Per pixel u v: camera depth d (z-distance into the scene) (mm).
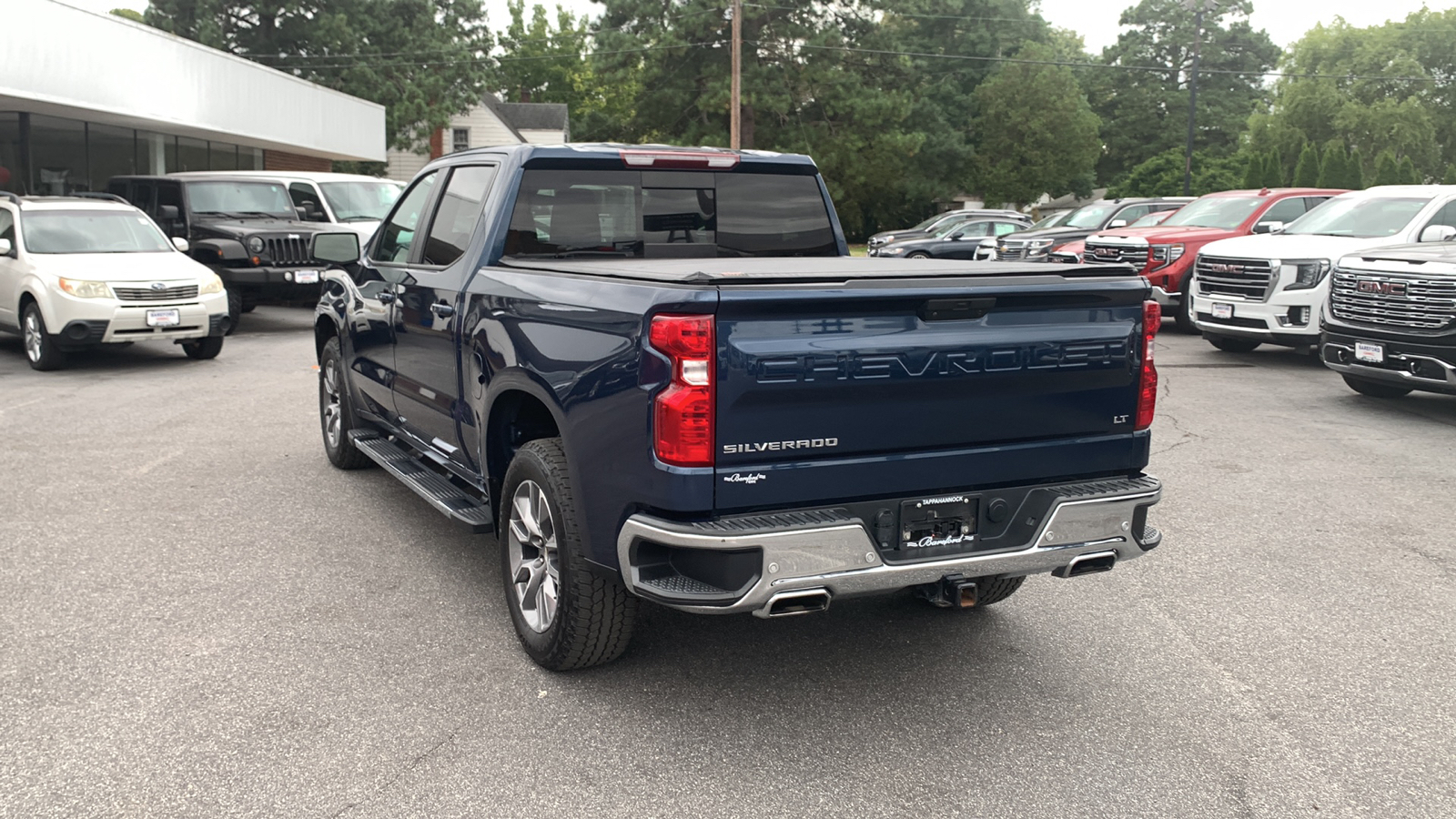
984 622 4492
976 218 24938
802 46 49594
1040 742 3428
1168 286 14477
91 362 12094
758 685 3840
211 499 6258
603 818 2949
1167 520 6047
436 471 5379
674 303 3047
